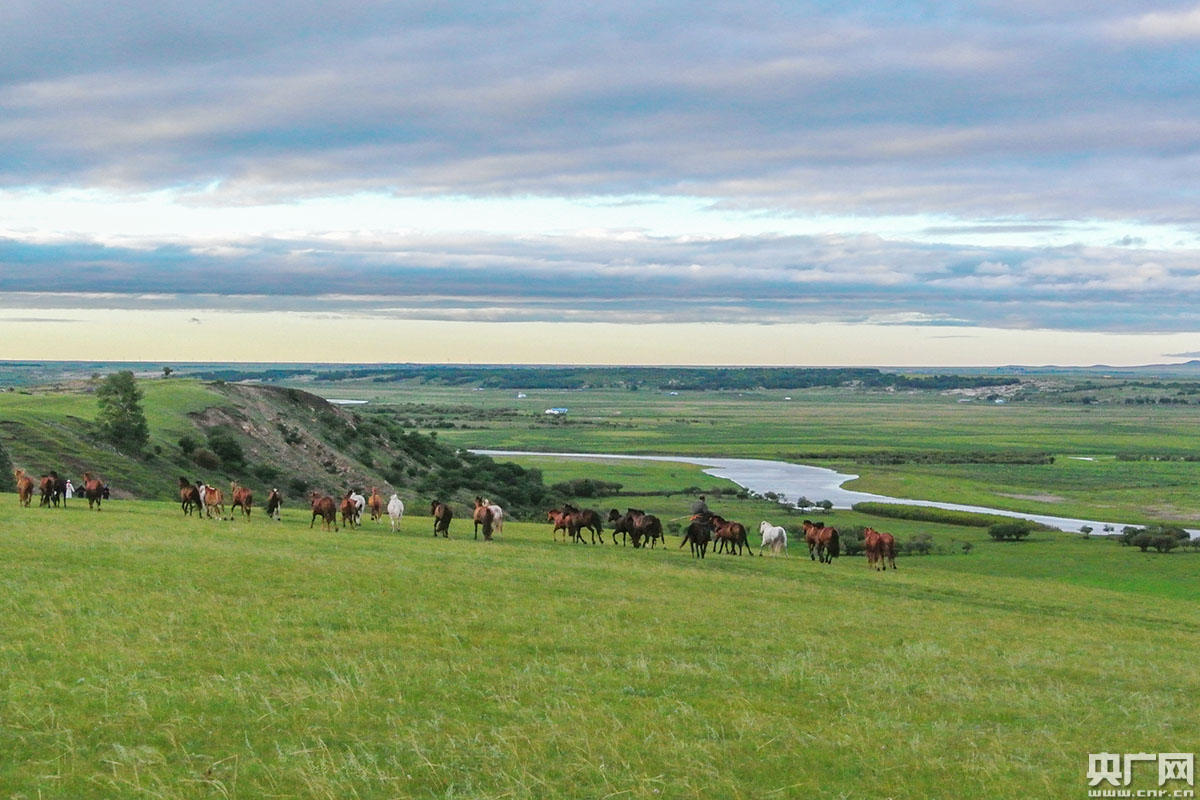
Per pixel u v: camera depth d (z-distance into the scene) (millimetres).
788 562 52688
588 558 47344
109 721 17531
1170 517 150625
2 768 15242
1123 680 26859
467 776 15883
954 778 17188
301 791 14984
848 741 18750
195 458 128125
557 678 22281
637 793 15555
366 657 23094
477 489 155375
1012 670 26953
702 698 21312
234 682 20172
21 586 29219
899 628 33000
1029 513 154375
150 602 27906
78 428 122375
